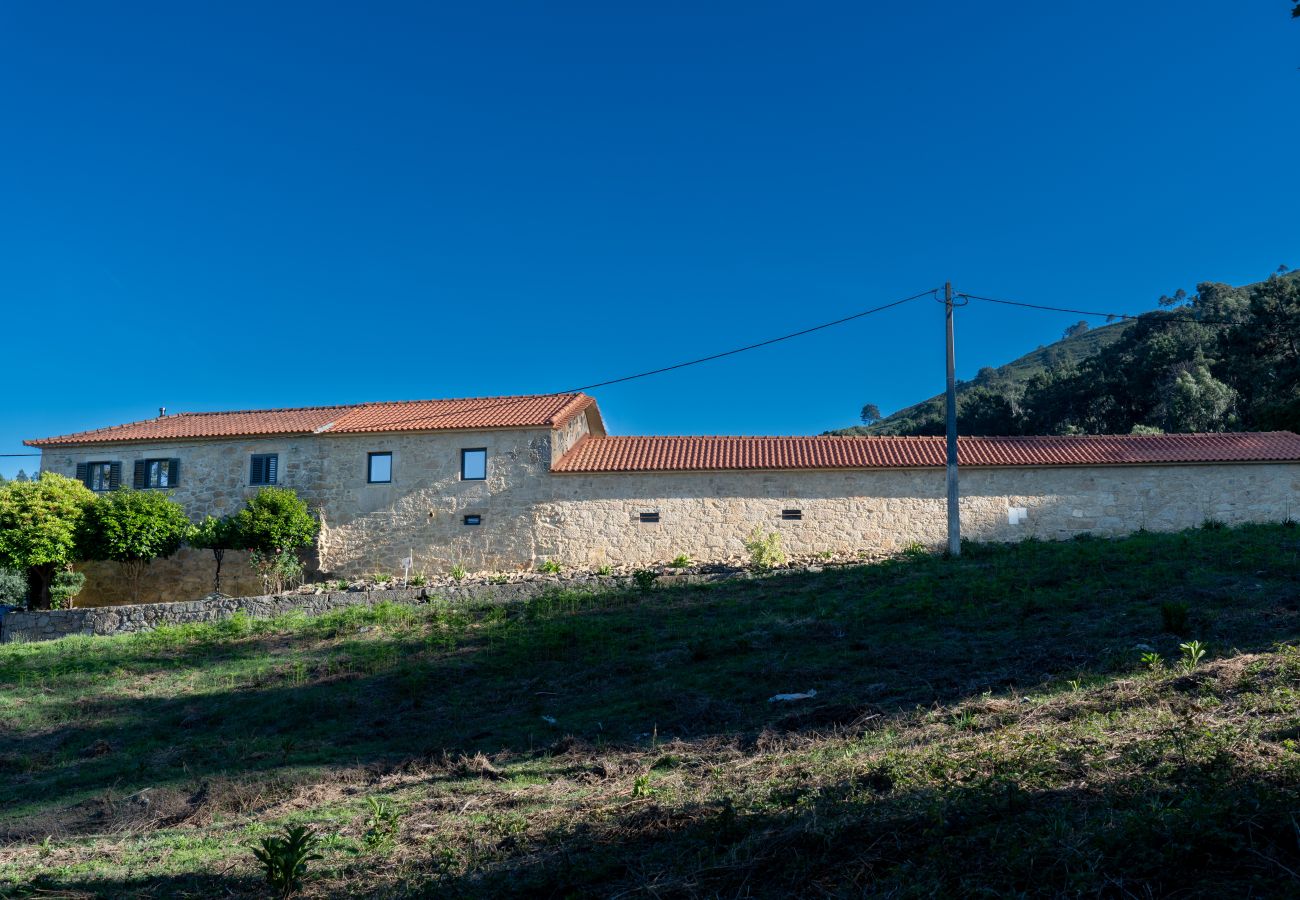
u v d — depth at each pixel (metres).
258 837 8.12
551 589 19.94
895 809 5.96
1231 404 44.44
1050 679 10.40
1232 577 15.16
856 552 22.77
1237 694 8.27
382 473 25.50
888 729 9.09
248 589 25.75
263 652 17.28
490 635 16.58
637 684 13.04
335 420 26.75
